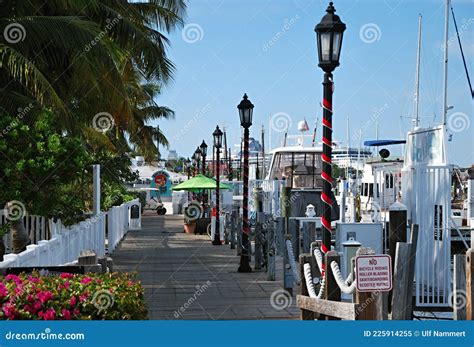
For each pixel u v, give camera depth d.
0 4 17.98
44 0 18.53
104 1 21.42
